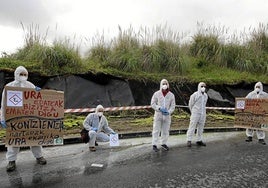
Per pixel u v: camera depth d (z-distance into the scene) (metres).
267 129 9.01
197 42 16.58
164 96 7.96
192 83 13.80
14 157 6.13
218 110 13.62
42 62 11.62
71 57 12.07
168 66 14.00
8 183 5.34
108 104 11.70
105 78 12.25
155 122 7.91
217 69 15.71
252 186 5.36
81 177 5.65
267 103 9.07
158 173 5.93
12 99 6.18
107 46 13.80
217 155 7.42
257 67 16.00
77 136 8.60
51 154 7.29
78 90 11.47
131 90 12.32
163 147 7.97
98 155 7.23
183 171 6.09
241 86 14.80
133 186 5.23
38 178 5.59
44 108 6.55
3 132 8.55
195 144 8.68
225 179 5.68
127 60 13.12
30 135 6.36
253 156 7.42
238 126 9.56
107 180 5.51
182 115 12.58
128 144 8.44
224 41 16.62
